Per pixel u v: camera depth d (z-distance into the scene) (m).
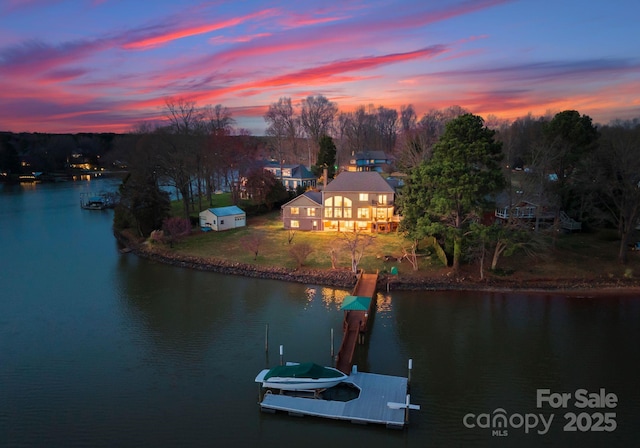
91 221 90.00
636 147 51.81
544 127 67.44
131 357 34.03
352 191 69.44
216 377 31.19
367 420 25.92
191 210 88.19
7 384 30.33
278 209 90.38
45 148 184.88
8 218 92.56
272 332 38.19
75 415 27.02
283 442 24.72
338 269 52.47
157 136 88.25
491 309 43.00
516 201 52.16
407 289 48.06
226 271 54.59
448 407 27.84
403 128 177.75
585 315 41.50
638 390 29.77
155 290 48.84
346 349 33.97
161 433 25.44
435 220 52.12
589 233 63.28
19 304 44.75
